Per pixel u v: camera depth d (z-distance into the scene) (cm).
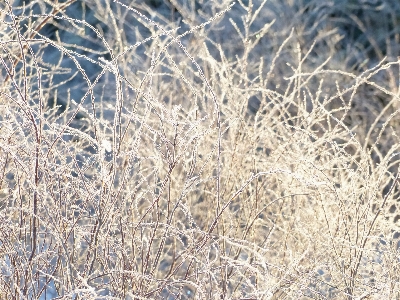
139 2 638
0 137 210
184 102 359
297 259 228
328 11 723
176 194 265
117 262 219
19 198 216
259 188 268
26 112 199
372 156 514
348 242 230
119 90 196
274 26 655
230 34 628
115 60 205
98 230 203
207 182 287
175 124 206
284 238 267
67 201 224
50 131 208
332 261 248
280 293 239
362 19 738
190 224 220
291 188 255
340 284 238
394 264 231
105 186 213
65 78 594
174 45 477
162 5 640
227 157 289
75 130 204
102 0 628
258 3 660
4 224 207
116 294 208
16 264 215
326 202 264
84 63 609
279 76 615
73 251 213
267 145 306
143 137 298
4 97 254
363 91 606
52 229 205
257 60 621
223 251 247
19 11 436
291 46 654
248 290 250
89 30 623
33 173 196
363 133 534
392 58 668
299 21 672
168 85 365
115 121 198
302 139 277
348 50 675
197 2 635
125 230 231
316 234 255
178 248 285
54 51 613
